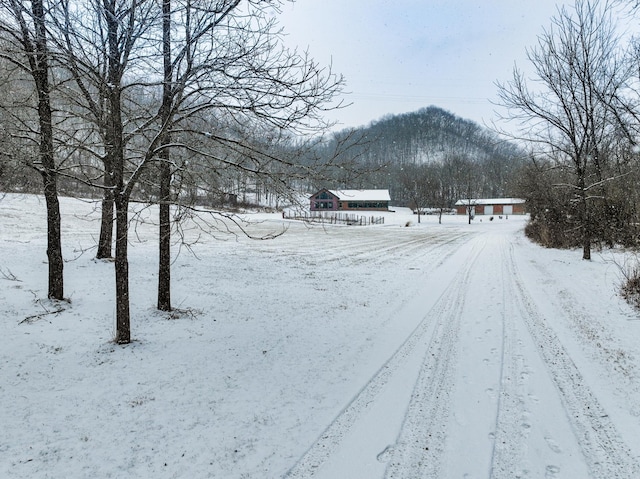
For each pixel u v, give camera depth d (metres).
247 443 3.90
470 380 5.26
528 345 6.49
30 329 6.81
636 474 3.39
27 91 7.09
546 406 4.53
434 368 5.69
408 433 4.05
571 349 6.21
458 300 9.91
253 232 31.03
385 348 6.55
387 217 70.88
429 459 3.63
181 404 4.65
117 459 3.64
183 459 3.65
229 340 6.89
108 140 6.20
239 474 3.45
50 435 3.99
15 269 10.90
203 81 5.82
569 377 5.25
